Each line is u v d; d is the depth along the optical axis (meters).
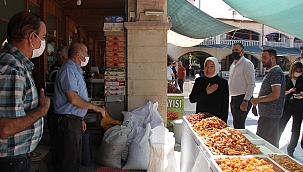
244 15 5.45
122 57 5.41
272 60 4.00
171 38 10.62
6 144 1.81
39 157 3.63
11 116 1.71
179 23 8.58
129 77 5.10
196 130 3.28
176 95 6.57
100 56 18.23
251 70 4.57
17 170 1.88
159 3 5.04
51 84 4.95
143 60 5.08
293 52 32.47
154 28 5.01
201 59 39.50
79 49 3.25
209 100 4.07
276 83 3.84
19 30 1.88
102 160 4.27
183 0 6.97
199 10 7.21
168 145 3.43
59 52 4.88
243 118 4.78
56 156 3.25
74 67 3.21
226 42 34.62
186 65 39.62
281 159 2.53
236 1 4.65
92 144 5.32
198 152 2.92
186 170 3.59
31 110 1.87
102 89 6.12
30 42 1.94
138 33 5.03
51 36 7.01
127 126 4.65
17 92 1.73
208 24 7.91
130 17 5.13
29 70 1.99
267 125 4.07
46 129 4.97
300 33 5.43
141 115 4.91
